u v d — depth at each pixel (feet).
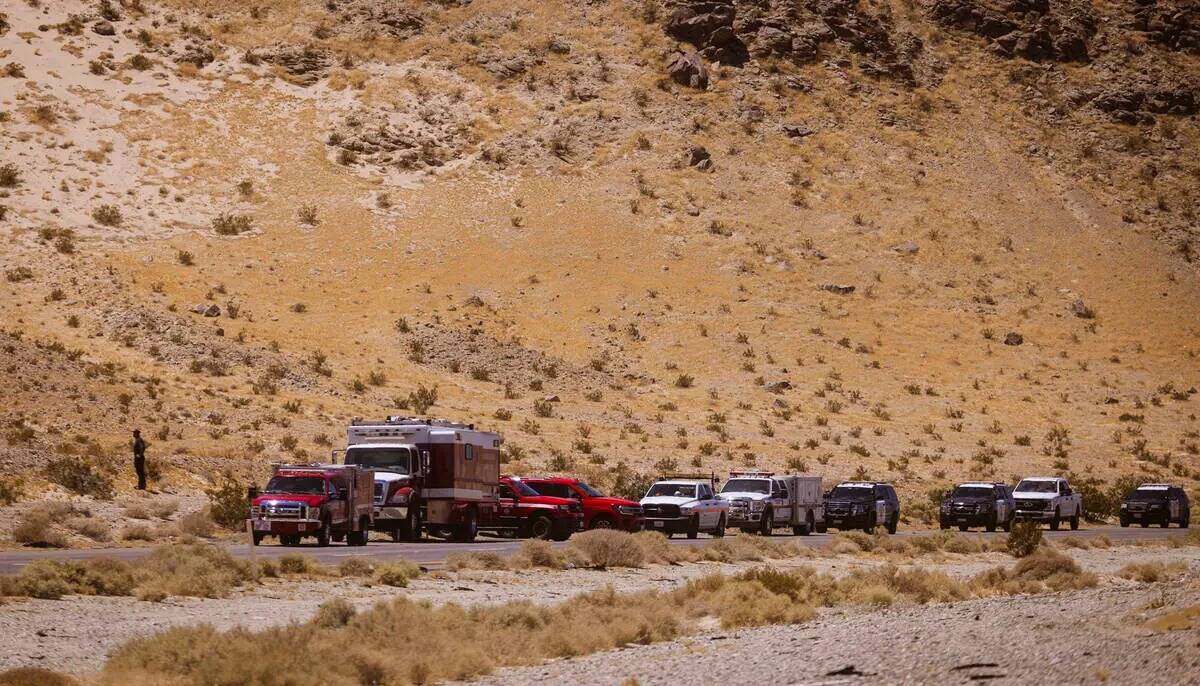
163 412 268.21
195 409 277.64
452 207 482.28
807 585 110.01
